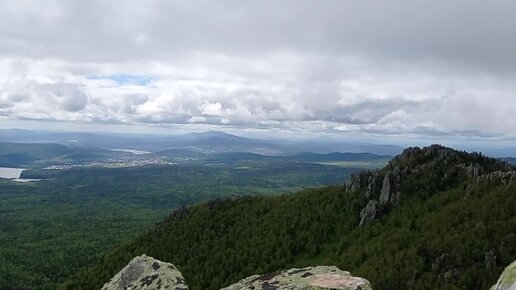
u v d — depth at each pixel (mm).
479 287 105500
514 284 24109
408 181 164750
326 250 153250
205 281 157250
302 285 32875
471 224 127375
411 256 122875
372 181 173750
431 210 147125
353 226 160125
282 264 152625
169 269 46125
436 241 125188
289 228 170875
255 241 168750
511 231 116750
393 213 154250
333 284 32250
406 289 112250
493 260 109500
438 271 114812
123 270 47438
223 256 164875
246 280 36656
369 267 124188
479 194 141500
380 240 140375
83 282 180875
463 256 115938
